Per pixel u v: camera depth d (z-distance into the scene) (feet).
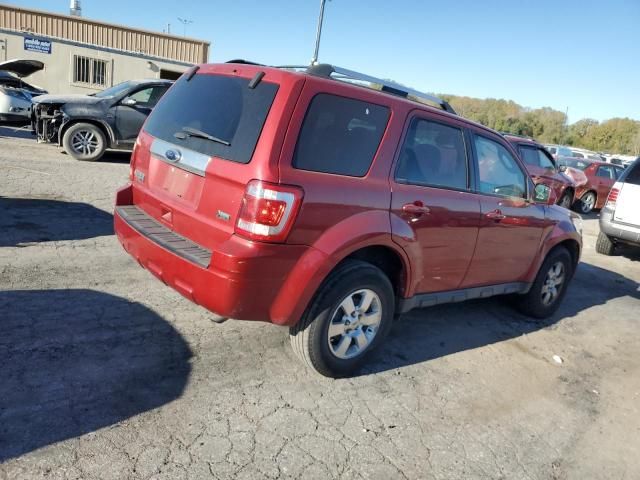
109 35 80.43
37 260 15.57
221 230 9.53
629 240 28.17
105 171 30.94
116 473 7.74
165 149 10.93
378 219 10.59
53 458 7.83
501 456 9.75
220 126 10.00
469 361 13.48
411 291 12.10
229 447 8.70
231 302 9.26
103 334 11.70
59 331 11.51
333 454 8.96
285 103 9.34
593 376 13.85
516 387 12.51
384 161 10.88
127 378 10.16
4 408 8.73
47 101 32.96
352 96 10.34
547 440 10.53
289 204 9.13
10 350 10.46
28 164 29.76
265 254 9.14
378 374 11.96
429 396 11.38
